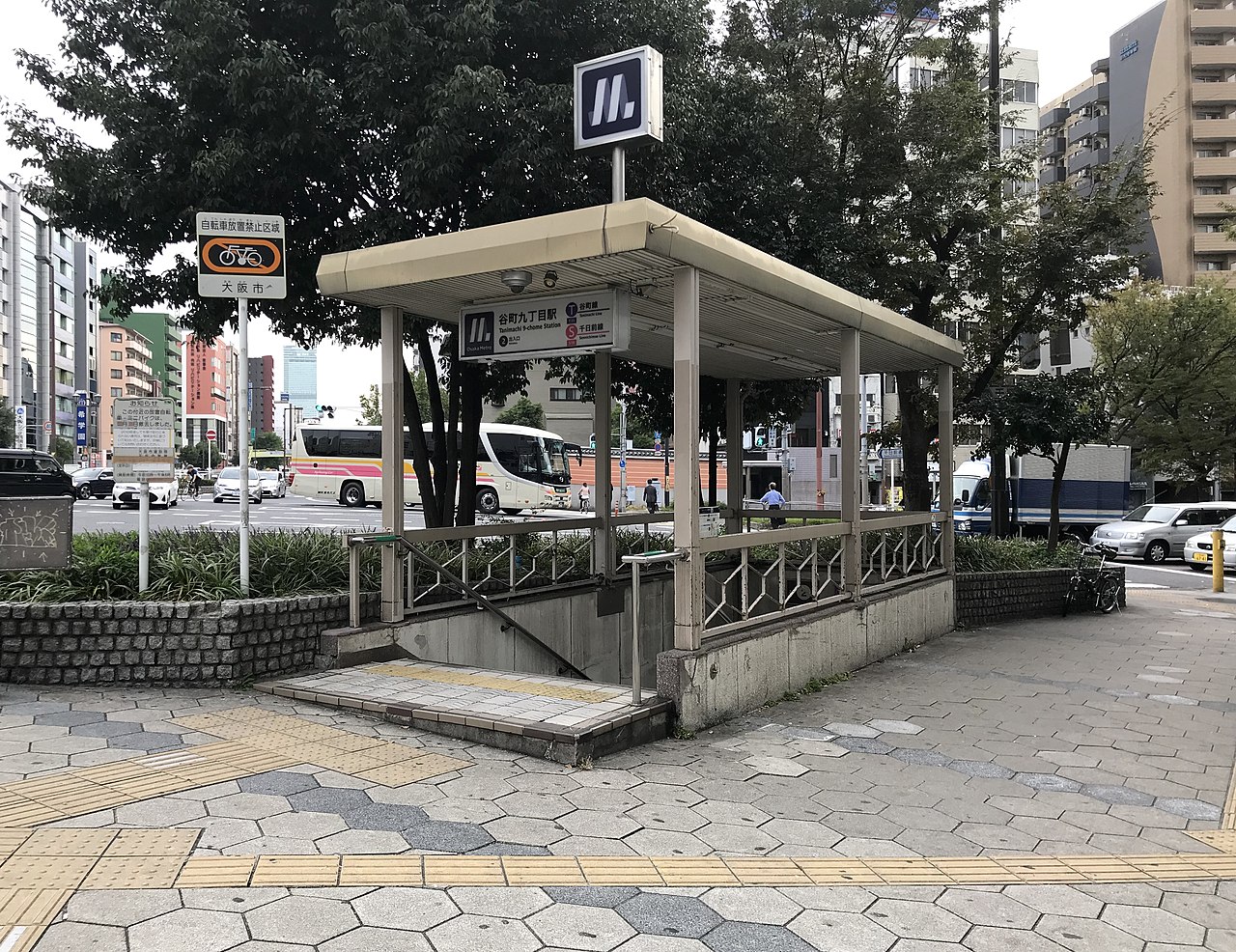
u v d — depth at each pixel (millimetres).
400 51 7836
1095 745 5977
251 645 6191
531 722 5117
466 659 7641
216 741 4949
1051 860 3990
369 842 3666
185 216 8180
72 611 6043
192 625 6066
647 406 13352
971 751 5734
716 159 10359
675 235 5445
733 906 3322
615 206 5324
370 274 6363
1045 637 10617
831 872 3713
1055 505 14500
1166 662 9109
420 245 6121
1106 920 3395
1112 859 4031
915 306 13094
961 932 3230
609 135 6590
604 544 9531
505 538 9789
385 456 6965
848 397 8086
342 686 5969
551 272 5965
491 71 7535
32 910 2951
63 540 6105
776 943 3047
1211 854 4156
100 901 3037
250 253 6801
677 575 5918
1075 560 13812
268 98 7582
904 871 3777
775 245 10516
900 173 12133
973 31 13078
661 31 8766
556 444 31891
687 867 3654
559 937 2986
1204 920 3430
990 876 3771
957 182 12344
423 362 9906
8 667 6055
